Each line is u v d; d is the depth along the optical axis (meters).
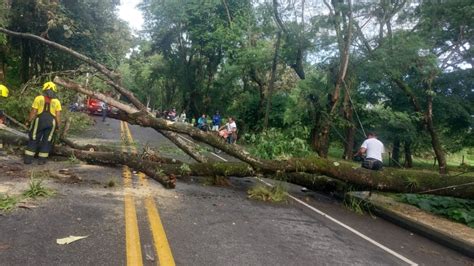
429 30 19.64
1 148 10.34
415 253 6.41
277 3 20.75
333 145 32.94
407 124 21.58
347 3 16.86
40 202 6.46
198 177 10.25
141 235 5.50
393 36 18.23
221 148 9.60
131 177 9.19
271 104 27.09
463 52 20.52
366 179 9.16
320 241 6.27
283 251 5.57
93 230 5.47
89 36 23.09
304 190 10.78
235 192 9.23
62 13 21.30
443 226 8.02
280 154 11.13
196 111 38.00
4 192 6.76
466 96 23.09
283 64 25.55
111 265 4.45
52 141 9.71
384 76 19.06
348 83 18.12
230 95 35.81
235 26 27.92
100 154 9.81
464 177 9.13
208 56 35.25
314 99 18.80
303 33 19.69
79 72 11.60
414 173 9.30
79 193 7.30
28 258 4.41
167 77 45.09
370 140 10.54
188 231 5.91
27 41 23.78
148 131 24.12
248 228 6.46
